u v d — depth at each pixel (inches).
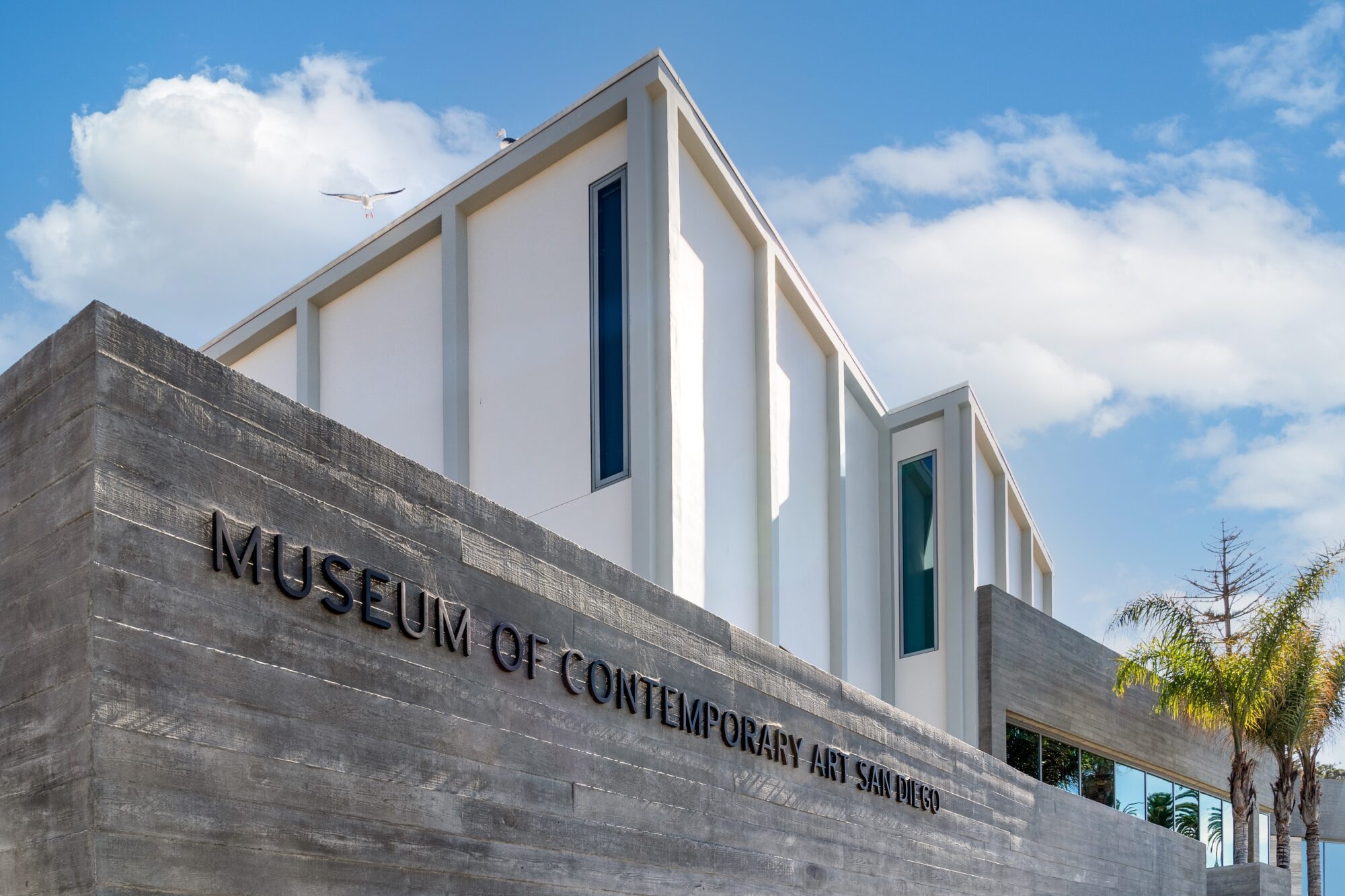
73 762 215.6
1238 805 1029.8
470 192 671.8
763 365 705.6
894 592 901.2
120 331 234.4
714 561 631.2
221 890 231.6
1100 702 1035.3
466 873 288.8
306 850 249.8
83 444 227.1
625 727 356.8
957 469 916.0
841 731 484.4
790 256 746.8
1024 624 936.9
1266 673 1010.1
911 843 525.0
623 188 621.0
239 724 241.0
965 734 873.5
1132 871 805.2
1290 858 1144.8
